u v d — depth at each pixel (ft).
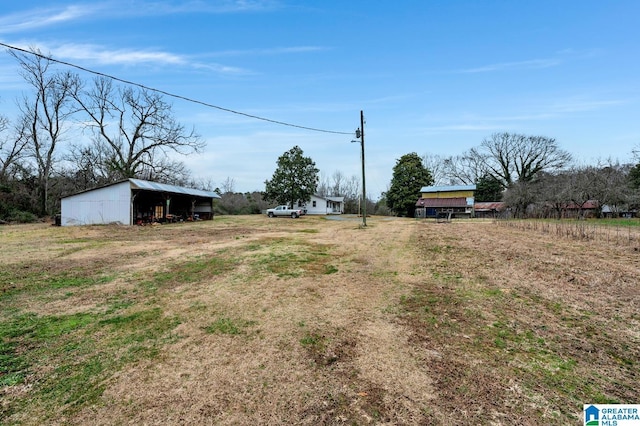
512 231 45.75
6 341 11.21
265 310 14.20
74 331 12.08
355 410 7.47
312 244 34.88
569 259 23.15
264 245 34.12
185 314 13.82
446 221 78.38
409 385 8.43
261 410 7.52
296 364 9.60
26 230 51.31
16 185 79.82
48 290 17.44
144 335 11.73
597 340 10.80
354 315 13.51
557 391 8.06
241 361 9.82
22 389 8.41
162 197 76.59
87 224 61.82
